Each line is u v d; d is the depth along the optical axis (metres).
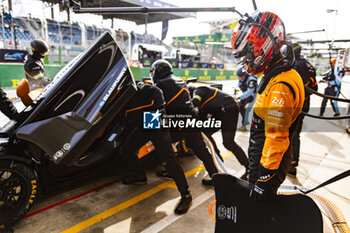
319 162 3.21
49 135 1.62
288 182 2.64
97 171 2.22
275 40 1.04
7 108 1.89
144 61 15.33
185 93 2.25
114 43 1.83
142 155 2.51
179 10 1.48
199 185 2.55
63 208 2.05
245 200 1.16
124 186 2.48
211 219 1.96
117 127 2.29
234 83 16.72
